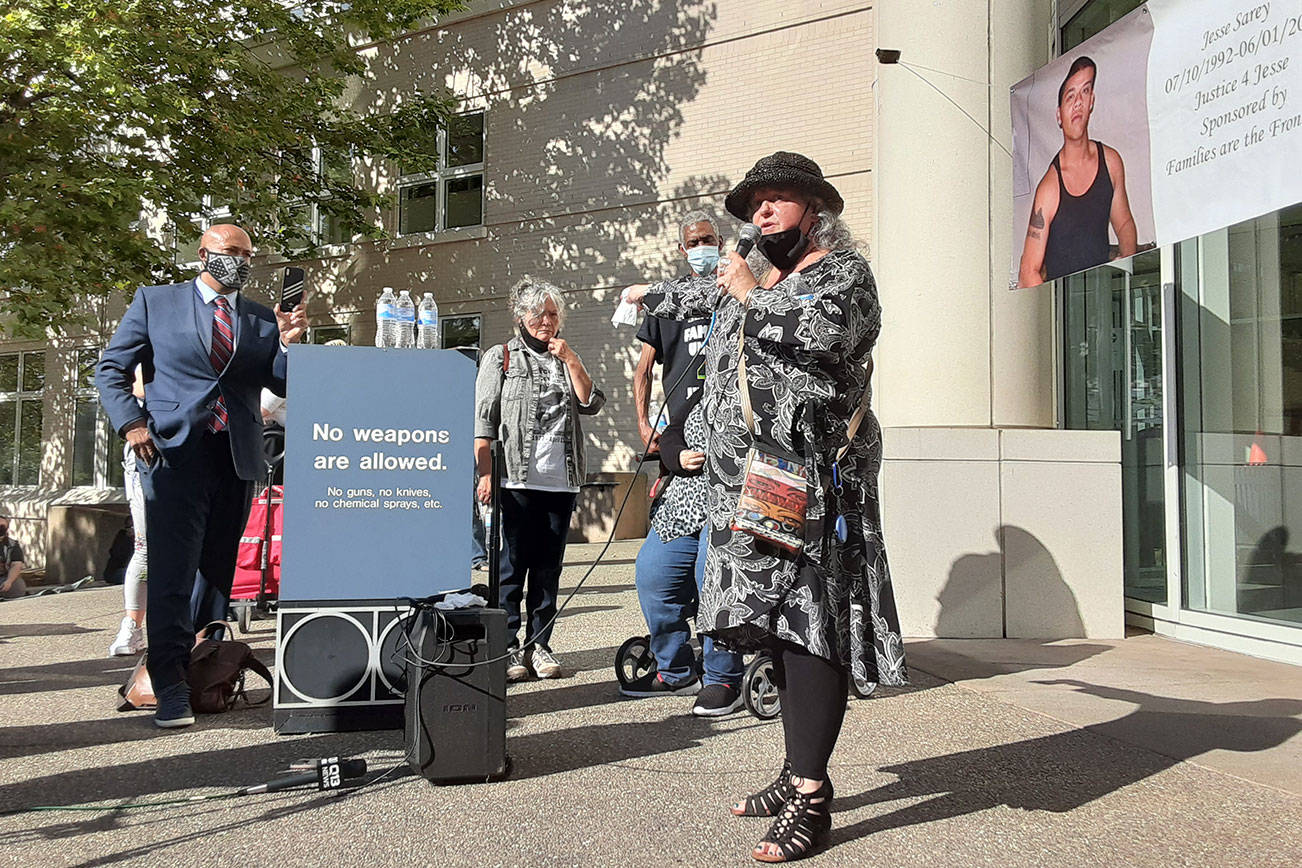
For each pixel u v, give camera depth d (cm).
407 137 1391
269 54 1577
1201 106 468
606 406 1295
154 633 404
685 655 453
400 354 361
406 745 342
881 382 624
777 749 366
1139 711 410
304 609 395
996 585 578
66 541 1382
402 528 356
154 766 349
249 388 428
